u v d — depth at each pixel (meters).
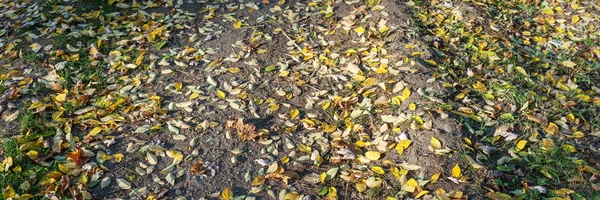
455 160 2.07
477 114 2.30
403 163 2.08
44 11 3.01
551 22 3.00
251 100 2.41
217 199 2.01
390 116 2.27
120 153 2.16
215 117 2.33
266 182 2.06
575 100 2.45
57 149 2.16
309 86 2.50
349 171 2.10
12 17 2.98
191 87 2.49
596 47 2.79
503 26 2.94
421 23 2.86
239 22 2.93
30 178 2.05
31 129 2.25
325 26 2.91
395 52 2.61
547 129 2.25
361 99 2.40
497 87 2.46
